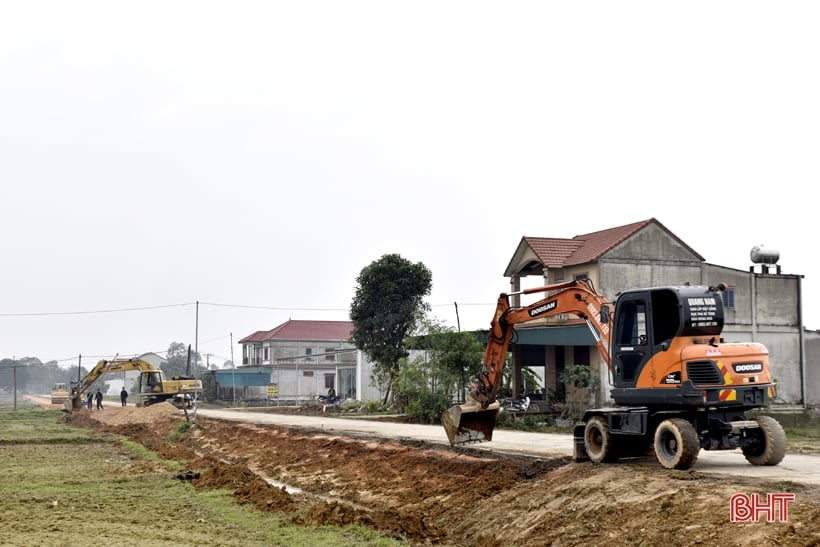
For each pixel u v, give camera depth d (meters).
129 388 143.00
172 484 22.30
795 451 22.06
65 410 62.50
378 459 24.42
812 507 11.23
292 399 79.38
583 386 36.34
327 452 27.64
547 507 15.57
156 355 158.12
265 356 95.81
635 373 17.08
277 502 18.78
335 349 96.06
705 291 16.48
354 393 66.00
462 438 21.02
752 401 16.03
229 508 18.47
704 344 16.20
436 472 21.16
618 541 12.62
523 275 43.00
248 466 29.42
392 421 40.59
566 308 19.41
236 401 75.62
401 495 20.56
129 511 17.89
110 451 33.34
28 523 16.03
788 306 39.72
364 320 54.16
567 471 17.23
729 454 19.42
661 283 38.03
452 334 38.75
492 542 15.23
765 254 39.44
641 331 17.34
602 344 18.16
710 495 12.76
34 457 30.59
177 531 15.64
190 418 45.25
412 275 54.00
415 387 39.28
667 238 38.44
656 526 12.45
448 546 15.59
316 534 15.60
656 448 16.14
